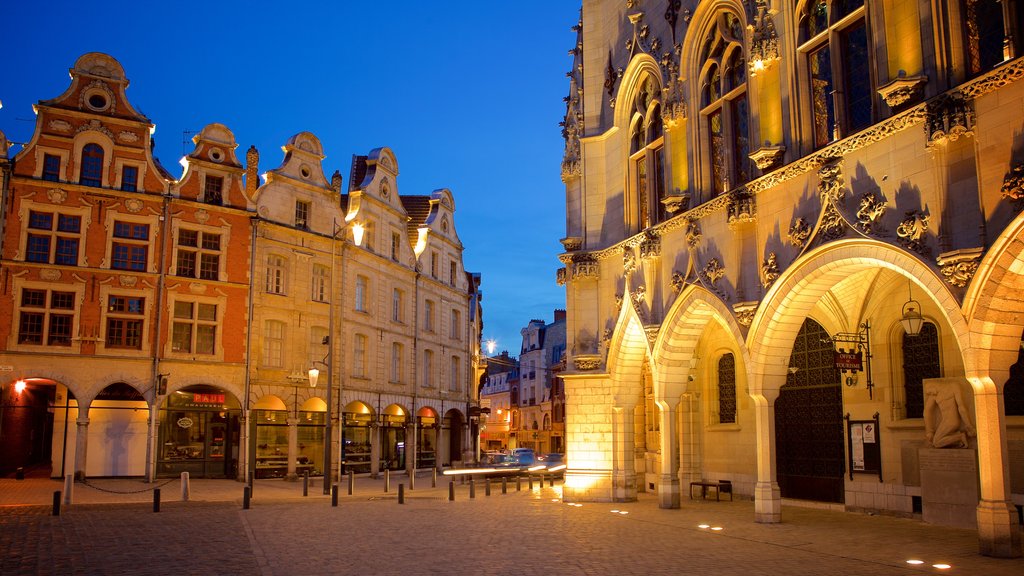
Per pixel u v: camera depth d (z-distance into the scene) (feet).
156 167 116.16
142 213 112.57
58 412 110.42
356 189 142.20
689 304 67.41
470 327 195.11
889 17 49.34
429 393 158.20
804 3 58.08
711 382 84.89
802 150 56.90
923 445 60.95
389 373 143.84
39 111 108.27
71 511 68.85
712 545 47.60
